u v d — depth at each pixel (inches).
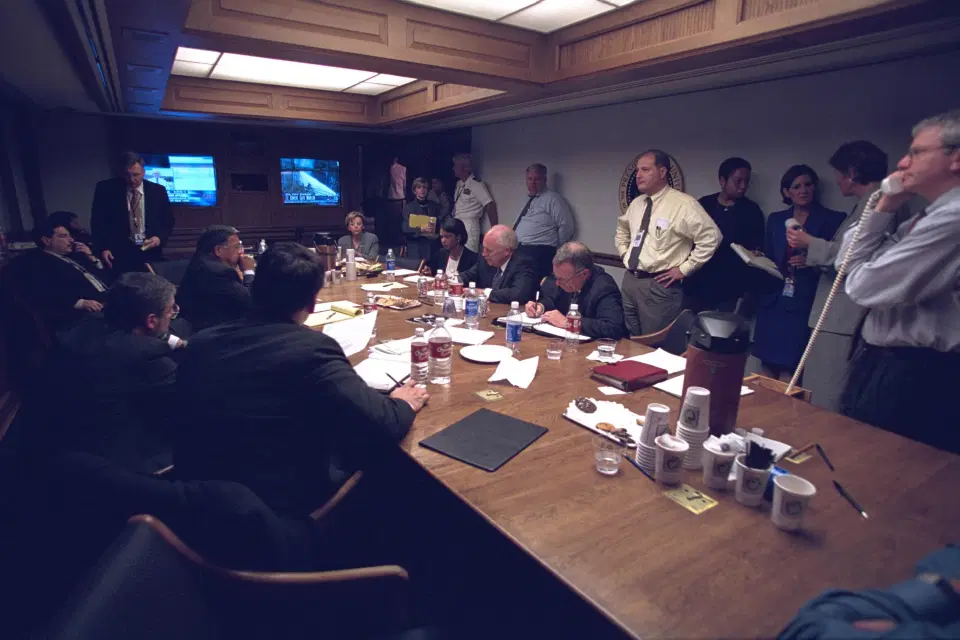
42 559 73.5
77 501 42.2
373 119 253.0
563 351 86.3
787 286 124.1
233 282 117.5
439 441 55.4
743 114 147.5
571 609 56.3
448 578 70.3
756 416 62.5
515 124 228.5
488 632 61.2
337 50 120.3
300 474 52.9
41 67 142.0
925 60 112.9
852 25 95.1
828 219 120.4
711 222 122.6
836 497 45.9
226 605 38.9
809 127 133.8
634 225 136.9
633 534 40.7
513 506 44.3
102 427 59.5
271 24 113.7
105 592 29.5
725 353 52.9
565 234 195.5
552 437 56.9
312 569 51.6
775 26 100.1
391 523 78.1
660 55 121.2
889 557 38.3
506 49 142.8
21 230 210.2
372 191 316.8
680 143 165.2
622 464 51.4
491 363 80.9
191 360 51.6
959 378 57.4
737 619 32.4
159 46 119.5
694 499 45.6
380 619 43.8
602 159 191.9
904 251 55.4
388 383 69.3
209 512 41.3
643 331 134.6
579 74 141.6
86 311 138.9
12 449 104.3
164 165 259.6
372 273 158.6
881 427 63.4
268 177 286.0
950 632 22.1
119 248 175.6
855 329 68.9
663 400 66.9
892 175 60.4
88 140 241.4
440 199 249.4
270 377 50.0
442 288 130.3
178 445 51.8
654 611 33.0
